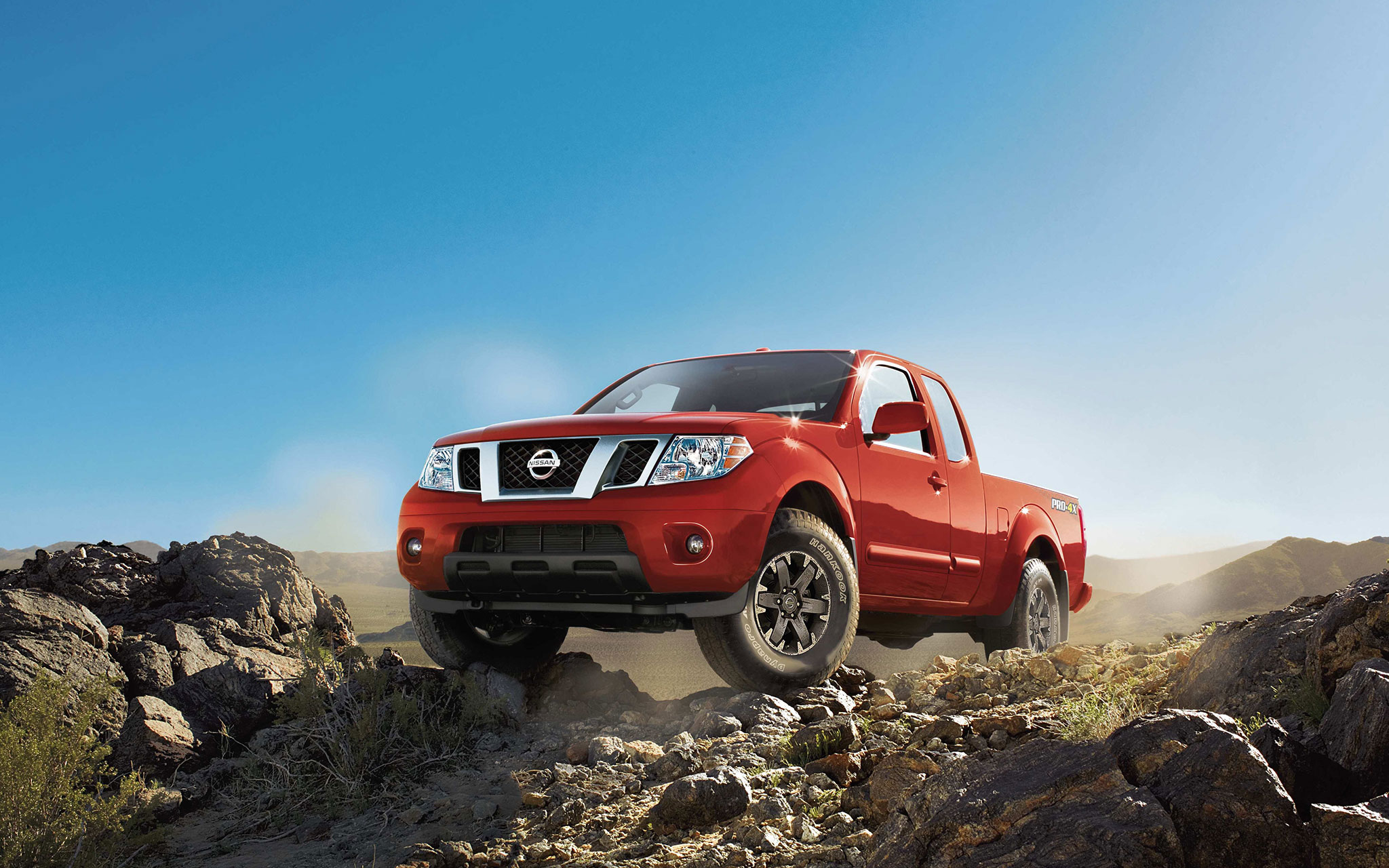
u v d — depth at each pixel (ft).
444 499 16.28
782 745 12.61
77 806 12.12
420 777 14.32
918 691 16.70
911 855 7.35
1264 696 10.84
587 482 14.88
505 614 17.62
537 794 12.44
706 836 10.21
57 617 17.17
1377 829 6.28
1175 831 6.63
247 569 24.12
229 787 14.60
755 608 15.23
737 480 14.84
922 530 19.03
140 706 15.33
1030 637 22.89
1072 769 7.34
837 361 19.20
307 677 16.10
